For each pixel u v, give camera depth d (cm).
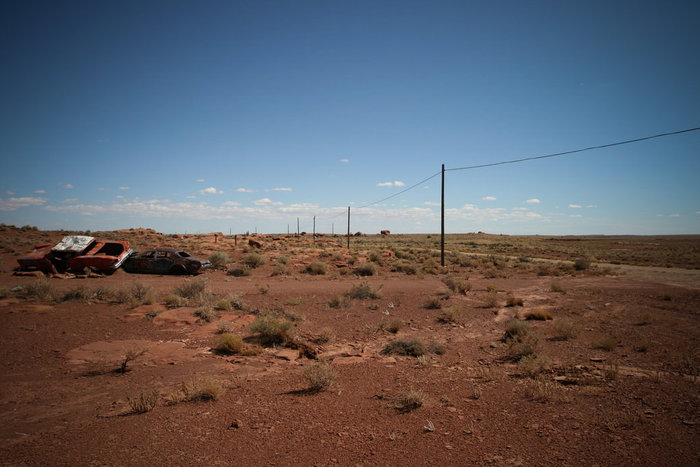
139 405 593
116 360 855
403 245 9012
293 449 477
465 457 459
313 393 685
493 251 7981
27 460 434
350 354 967
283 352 969
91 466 425
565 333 1154
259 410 602
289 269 2978
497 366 876
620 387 712
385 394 684
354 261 3506
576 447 481
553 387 708
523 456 460
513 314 1544
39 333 1031
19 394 650
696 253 7369
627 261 5588
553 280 2819
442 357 957
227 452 466
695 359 903
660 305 1712
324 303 1708
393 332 1238
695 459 446
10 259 2728
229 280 2428
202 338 1072
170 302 1479
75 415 572
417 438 510
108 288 1678
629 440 498
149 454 457
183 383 693
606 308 1655
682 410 598
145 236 5562
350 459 452
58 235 4438
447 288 2220
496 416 584
